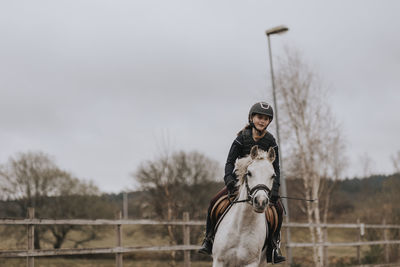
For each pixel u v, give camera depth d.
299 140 23.88
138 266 20.86
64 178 31.48
